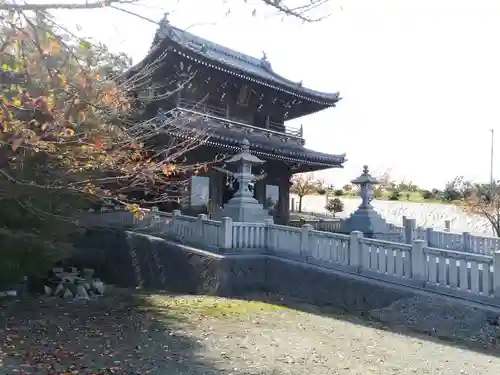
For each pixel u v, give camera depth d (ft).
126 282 52.37
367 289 30.60
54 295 39.88
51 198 31.35
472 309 24.73
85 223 50.88
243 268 38.63
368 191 51.67
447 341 23.97
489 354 21.67
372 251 31.19
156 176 25.53
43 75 14.05
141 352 22.20
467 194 101.14
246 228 40.68
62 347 23.12
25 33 11.87
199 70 67.10
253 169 75.10
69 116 15.38
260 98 78.33
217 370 19.47
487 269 24.62
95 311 32.63
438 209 109.29
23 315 31.12
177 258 44.50
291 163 75.97
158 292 42.68
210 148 64.85
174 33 60.13
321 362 20.58
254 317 29.76
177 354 21.84
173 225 49.19
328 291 33.35
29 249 33.81
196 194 64.44
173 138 44.50
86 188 22.74
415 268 28.32
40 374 18.88
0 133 14.05
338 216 119.96
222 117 73.92
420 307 27.07
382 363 20.45
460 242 47.55
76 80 15.48
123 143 25.30
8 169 23.77
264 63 93.40
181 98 67.41
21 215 32.58
